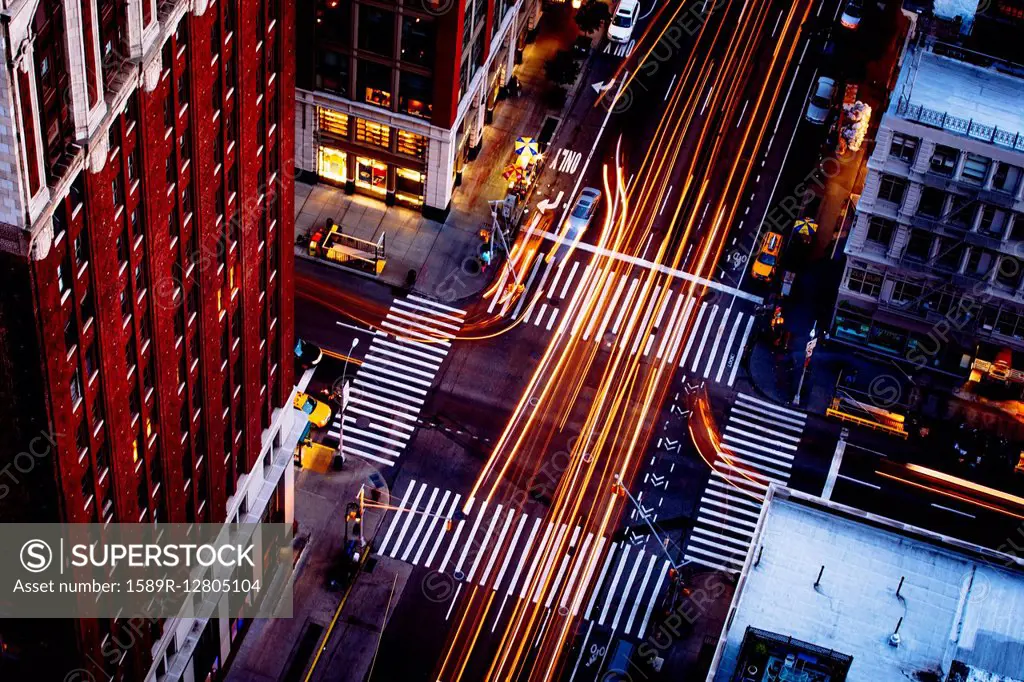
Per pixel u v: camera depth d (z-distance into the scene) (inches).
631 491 4200.3
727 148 5201.8
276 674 3693.4
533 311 4630.9
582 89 5344.5
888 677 2940.5
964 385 4549.7
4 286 2117.4
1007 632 3026.6
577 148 5152.6
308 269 4640.8
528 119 5221.5
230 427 3257.9
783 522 3157.0
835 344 4640.8
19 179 1972.2
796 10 5728.3
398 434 4254.4
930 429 4429.1
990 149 4097.0
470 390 4392.2
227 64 2655.0
